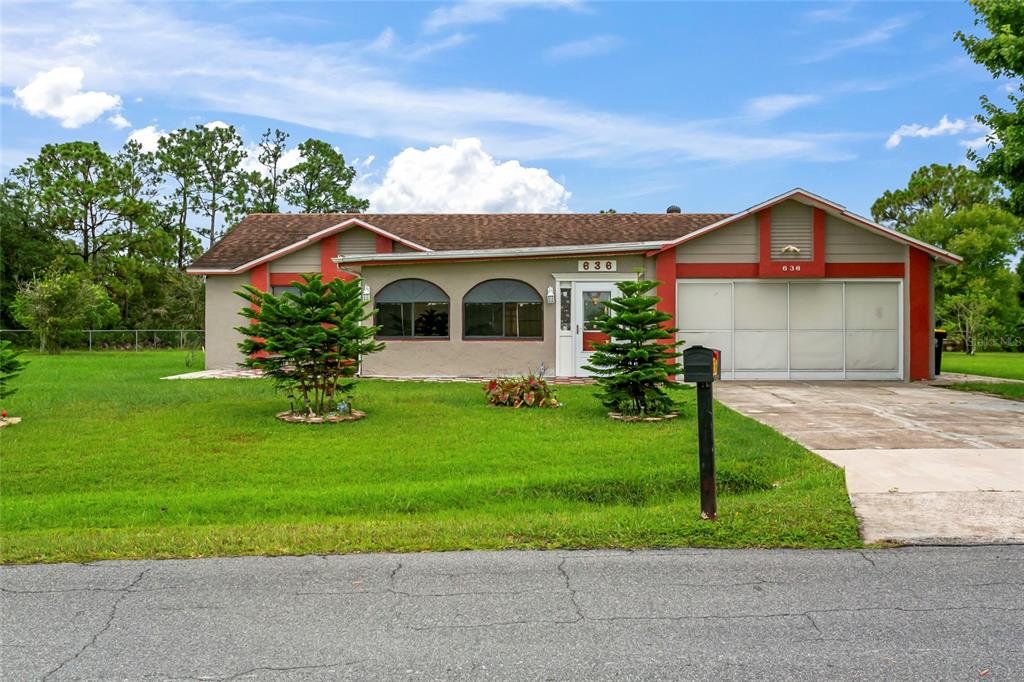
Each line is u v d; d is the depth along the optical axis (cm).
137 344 4038
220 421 1118
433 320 1822
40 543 539
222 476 795
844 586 444
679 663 344
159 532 571
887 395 1443
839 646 361
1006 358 3156
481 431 1038
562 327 1761
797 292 1761
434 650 361
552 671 337
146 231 5131
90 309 3522
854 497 643
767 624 388
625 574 470
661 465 812
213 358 2109
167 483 772
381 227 2322
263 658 354
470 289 1803
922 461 796
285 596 436
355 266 1842
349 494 699
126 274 4944
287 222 2480
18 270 4706
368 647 365
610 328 1148
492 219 2411
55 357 3102
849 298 1764
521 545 530
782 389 1562
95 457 878
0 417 1112
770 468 787
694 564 488
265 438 996
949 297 3922
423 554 515
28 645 370
